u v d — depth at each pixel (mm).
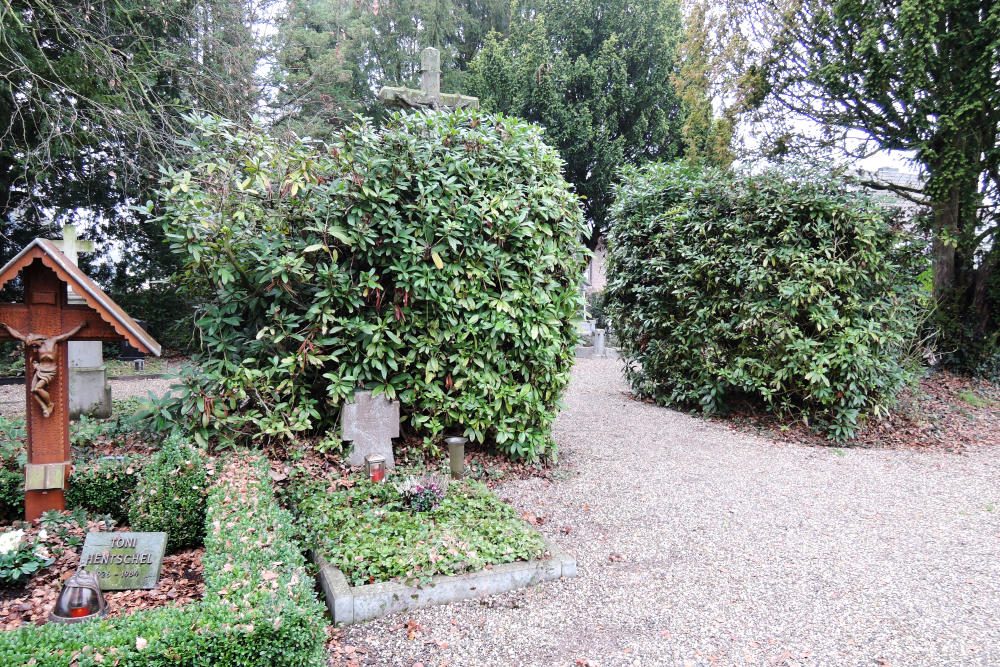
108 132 9055
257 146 4750
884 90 9211
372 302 4953
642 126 20312
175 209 4531
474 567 3256
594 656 2693
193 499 3406
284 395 4816
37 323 3256
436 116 5273
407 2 21109
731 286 7852
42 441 3357
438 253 4855
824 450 6707
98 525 3377
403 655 2652
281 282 4676
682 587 3371
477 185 5109
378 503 4016
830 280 6906
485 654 2684
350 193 4672
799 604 3211
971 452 6750
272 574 2375
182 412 4527
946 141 8922
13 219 12289
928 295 7992
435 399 5027
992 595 3357
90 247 5016
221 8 11531
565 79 19750
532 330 5176
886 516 4633
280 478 4195
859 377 6953
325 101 14938
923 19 8266
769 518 4520
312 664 2088
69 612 2389
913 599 3293
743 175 7758
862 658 2719
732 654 2730
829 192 7254
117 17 9641
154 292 14922
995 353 10406
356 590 2959
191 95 10836
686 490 5125
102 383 7117
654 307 8938
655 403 9266
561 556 3500
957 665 2680
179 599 2766
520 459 5508
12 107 8891
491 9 24516
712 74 11773
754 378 7547
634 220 9164
